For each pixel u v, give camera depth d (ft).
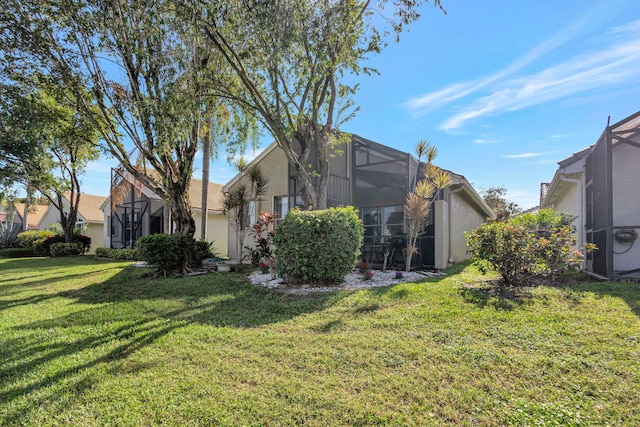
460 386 9.63
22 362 12.04
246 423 8.23
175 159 32.68
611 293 18.71
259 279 27.43
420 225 29.53
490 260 21.56
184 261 32.17
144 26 24.25
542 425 7.86
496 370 10.46
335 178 36.60
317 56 25.70
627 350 11.35
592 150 27.45
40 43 25.27
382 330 14.24
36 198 67.00
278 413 8.59
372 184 35.76
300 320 16.22
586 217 29.84
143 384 10.23
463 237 43.65
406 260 30.25
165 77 25.88
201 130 33.88
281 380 10.27
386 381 10.02
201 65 27.27
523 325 14.08
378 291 21.02
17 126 32.50
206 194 39.63
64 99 28.91
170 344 13.48
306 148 31.09
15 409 9.07
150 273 32.14
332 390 9.62
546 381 9.76
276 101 28.17
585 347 11.78
